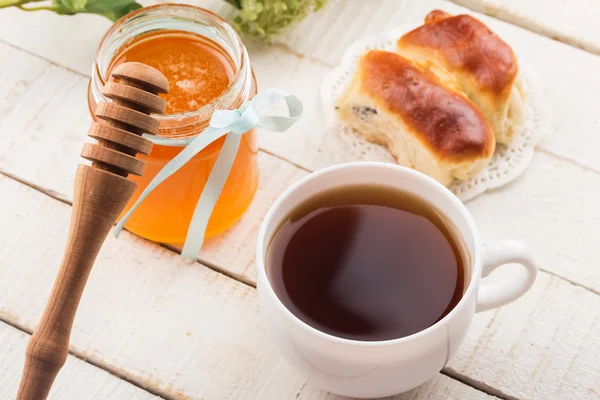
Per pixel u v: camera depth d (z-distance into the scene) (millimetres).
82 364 654
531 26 774
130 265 686
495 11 779
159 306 673
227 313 671
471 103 699
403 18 778
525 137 722
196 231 658
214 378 650
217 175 644
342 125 732
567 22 771
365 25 777
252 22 756
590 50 764
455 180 708
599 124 731
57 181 715
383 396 609
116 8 740
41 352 563
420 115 694
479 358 652
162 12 660
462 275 602
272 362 653
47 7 736
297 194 610
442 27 723
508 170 710
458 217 603
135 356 657
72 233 574
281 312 574
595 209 701
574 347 656
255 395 645
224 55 667
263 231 596
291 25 775
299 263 608
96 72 623
